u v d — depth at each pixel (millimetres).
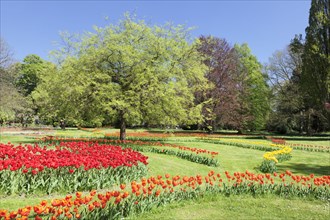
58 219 5207
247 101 44188
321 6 31812
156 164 12820
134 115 18656
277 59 46219
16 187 7434
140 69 18703
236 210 7004
